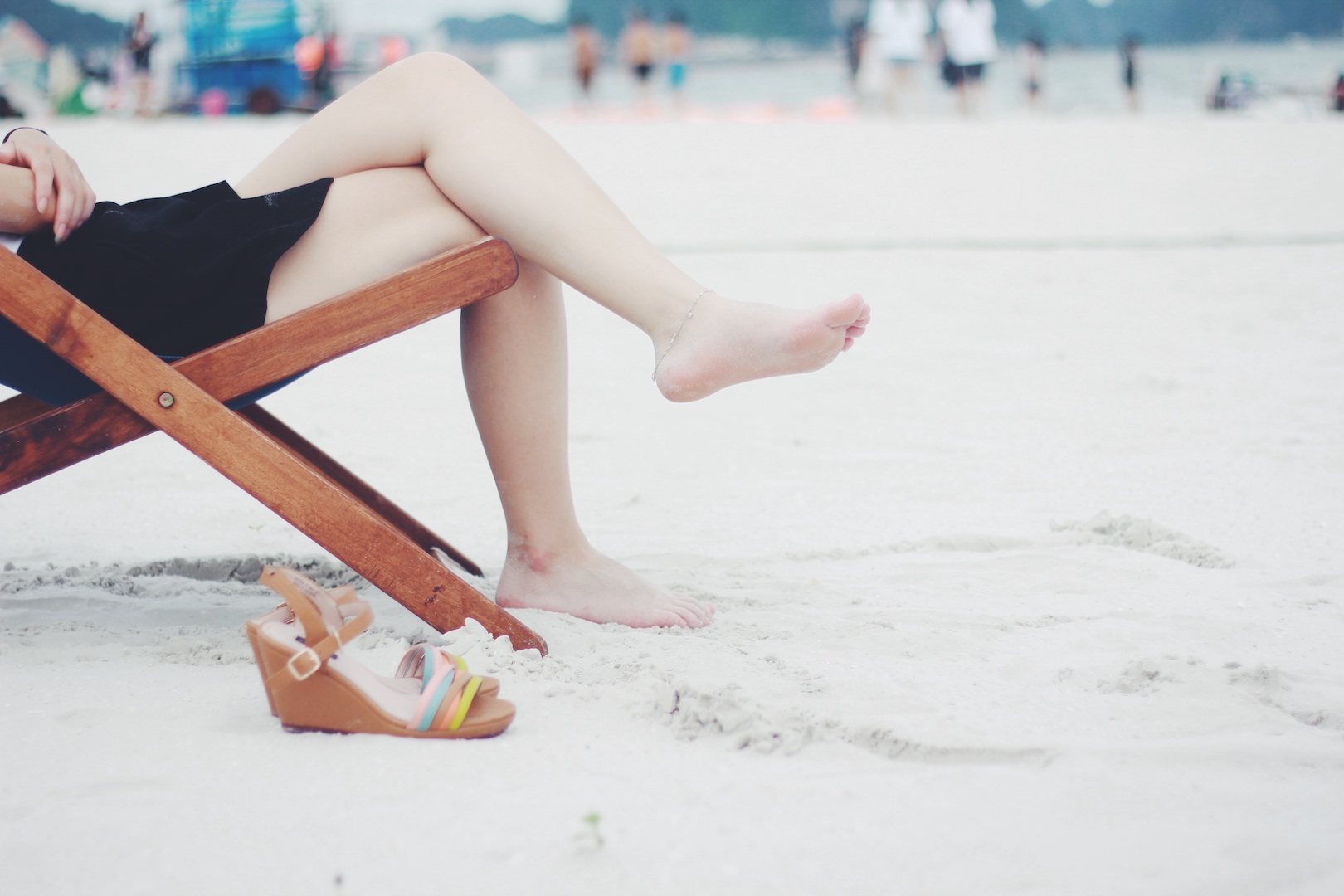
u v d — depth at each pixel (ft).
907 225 30.25
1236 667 6.01
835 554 8.71
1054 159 47.42
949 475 11.14
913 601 7.49
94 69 89.97
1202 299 20.81
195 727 5.43
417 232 6.70
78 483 11.16
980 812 4.59
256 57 73.20
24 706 5.68
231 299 6.45
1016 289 21.98
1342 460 11.05
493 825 4.51
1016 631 6.84
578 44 84.48
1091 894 4.02
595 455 12.23
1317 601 7.23
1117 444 12.07
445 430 13.32
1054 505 9.94
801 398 14.67
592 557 7.38
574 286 6.69
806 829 4.48
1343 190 36.24
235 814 4.59
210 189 6.86
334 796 4.75
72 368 6.55
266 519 10.00
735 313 6.44
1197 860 4.21
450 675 5.39
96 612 7.30
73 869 4.21
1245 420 12.91
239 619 7.25
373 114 6.84
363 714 5.31
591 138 57.52
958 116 76.07
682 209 32.99
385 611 7.43
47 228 6.43
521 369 7.02
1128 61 86.43
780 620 7.14
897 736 5.18
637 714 5.58
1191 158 47.47
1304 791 4.73
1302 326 18.34
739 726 5.32
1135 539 8.69
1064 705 5.64
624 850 4.31
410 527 8.23
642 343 18.44
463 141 6.64
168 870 4.20
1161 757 5.03
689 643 6.65
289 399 14.90
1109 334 18.06
